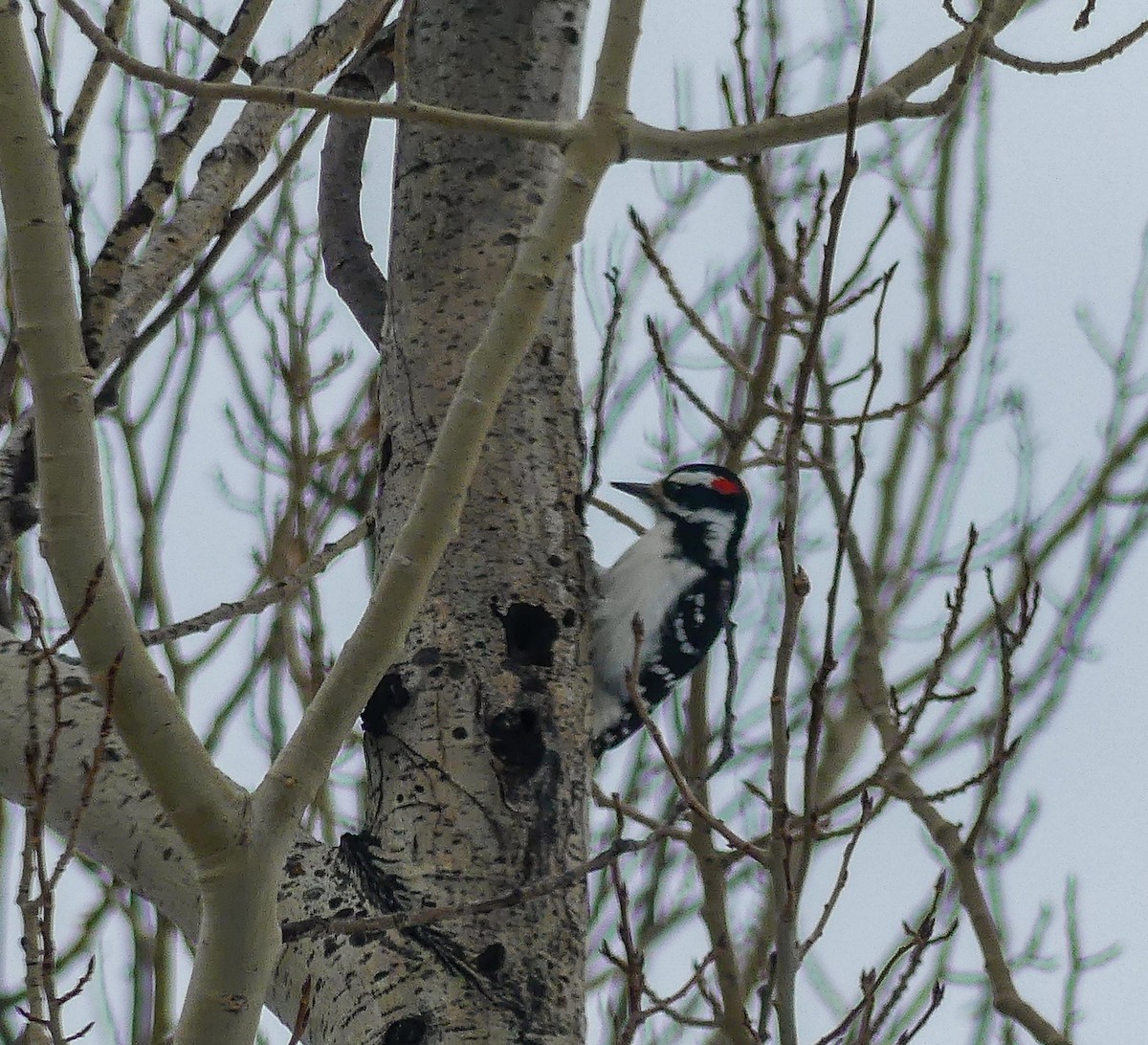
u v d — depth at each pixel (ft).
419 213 28.58
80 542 16.44
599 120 19.88
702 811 20.88
